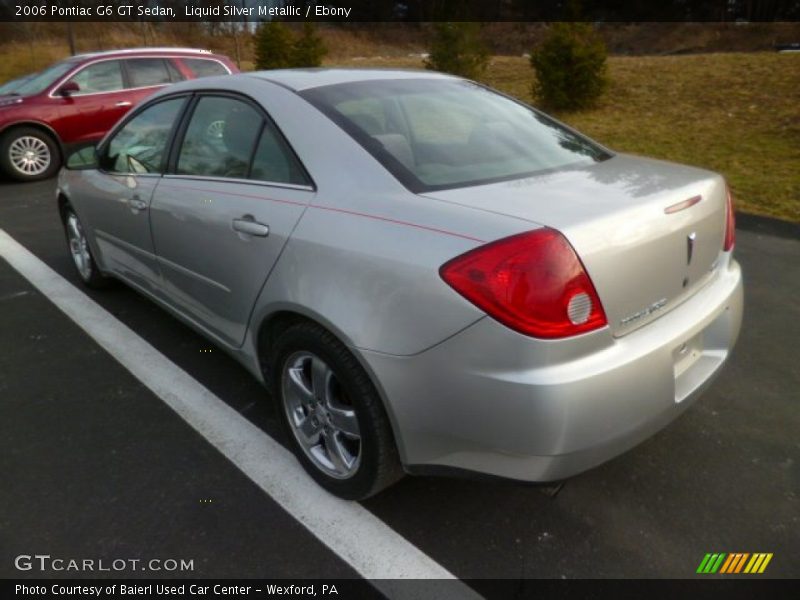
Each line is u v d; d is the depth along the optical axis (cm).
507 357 178
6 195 782
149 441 275
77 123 876
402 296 192
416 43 3312
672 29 3678
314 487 246
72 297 440
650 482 247
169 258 313
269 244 237
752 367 333
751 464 257
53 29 3003
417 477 251
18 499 240
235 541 220
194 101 308
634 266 194
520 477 190
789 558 211
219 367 339
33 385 322
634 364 190
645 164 258
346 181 226
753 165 789
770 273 465
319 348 219
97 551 215
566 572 206
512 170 237
